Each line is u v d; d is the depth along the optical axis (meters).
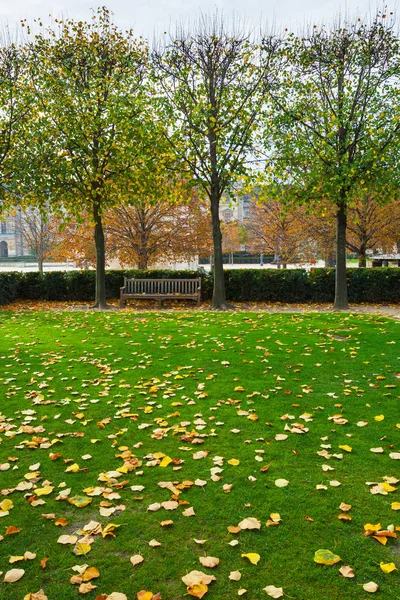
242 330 9.61
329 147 12.91
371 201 21.56
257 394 5.51
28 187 13.32
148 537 2.83
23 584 2.45
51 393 5.65
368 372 6.40
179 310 14.09
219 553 2.67
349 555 2.64
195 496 3.28
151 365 6.93
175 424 4.64
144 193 14.22
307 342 8.31
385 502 3.17
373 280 15.73
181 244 22.14
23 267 52.47
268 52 13.51
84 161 13.95
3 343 8.50
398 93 12.95
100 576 2.50
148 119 13.46
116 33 14.23
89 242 22.27
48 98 13.62
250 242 38.16
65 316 12.23
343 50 13.31
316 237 24.06
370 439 4.23
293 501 3.19
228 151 13.45
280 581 2.45
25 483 3.46
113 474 3.56
